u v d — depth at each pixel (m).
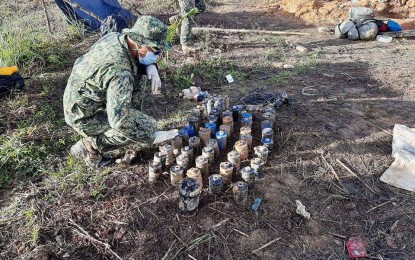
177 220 3.15
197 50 6.48
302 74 5.71
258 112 4.49
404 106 4.74
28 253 2.87
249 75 5.73
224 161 3.78
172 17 7.41
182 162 3.53
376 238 3.01
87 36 6.84
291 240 3.00
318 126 4.30
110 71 3.03
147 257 2.89
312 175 3.60
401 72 5.69
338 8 8.67
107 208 3.27
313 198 3.36
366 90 5.17
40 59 5.68
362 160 3.80
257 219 3.16
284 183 3.51
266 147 3.67
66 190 3.44
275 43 7.06
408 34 7.16
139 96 3.73
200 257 2.88
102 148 3.63
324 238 3.02
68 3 6.65
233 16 8.80
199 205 3.27
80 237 3.03
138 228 3.10
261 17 8.77
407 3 8.67
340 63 6.11
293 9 8.87
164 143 3.91
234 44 6.97
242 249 2.93
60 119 4.48
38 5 8.59
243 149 3.67
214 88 5.36
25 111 4.51
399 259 2.84
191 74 5.59
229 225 3.11
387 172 3.57
